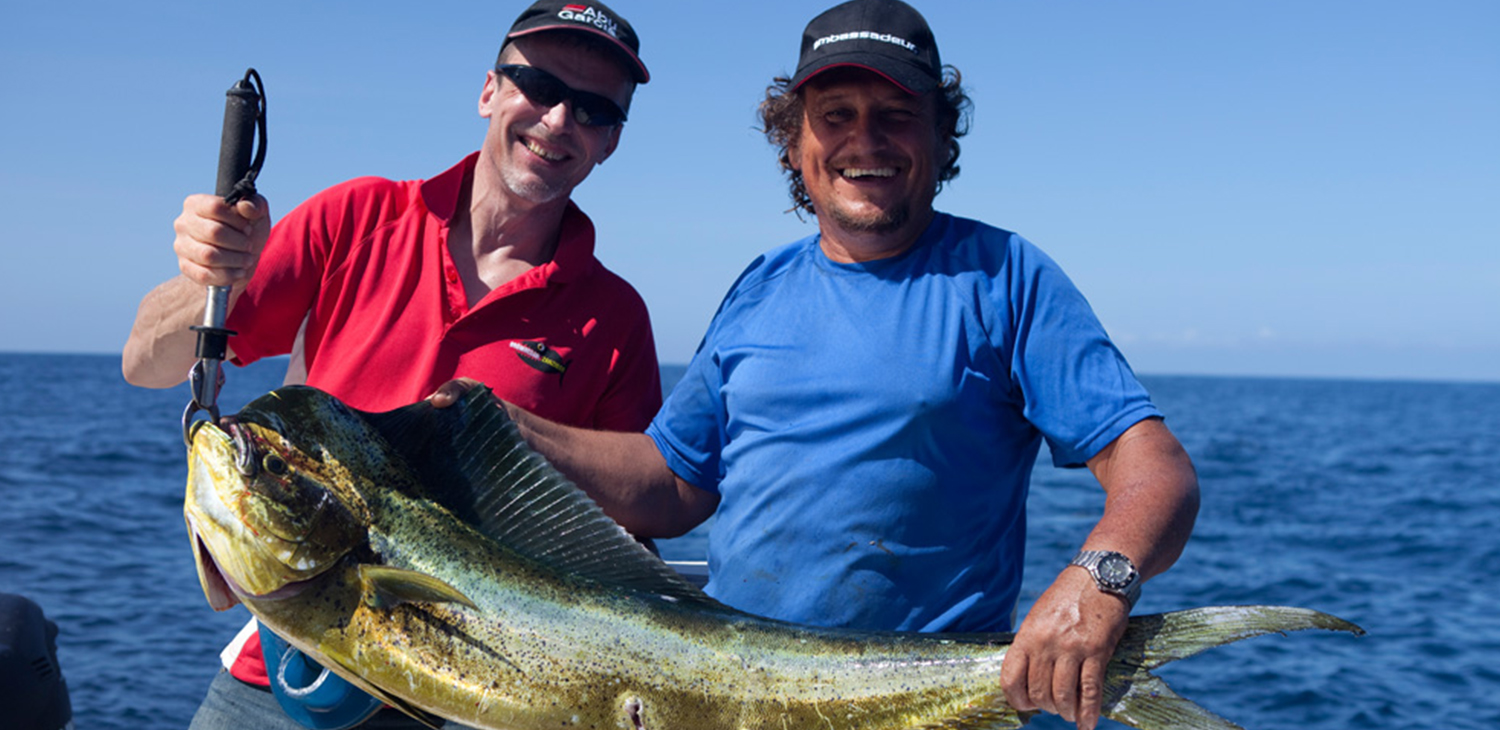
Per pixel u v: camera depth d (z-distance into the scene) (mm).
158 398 67188
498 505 2381
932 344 2678
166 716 7320
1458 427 69750
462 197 3432
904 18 2820
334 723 2684
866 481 2623
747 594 2729
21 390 71562
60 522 16031
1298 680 9383
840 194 2812
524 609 2281
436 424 2402
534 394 3285
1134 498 2340
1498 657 10273
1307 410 95750
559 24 3172
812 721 2324
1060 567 14477
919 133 2783
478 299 3354
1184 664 9828
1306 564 16094
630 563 2412
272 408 2240
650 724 2285
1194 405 99562
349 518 2215
